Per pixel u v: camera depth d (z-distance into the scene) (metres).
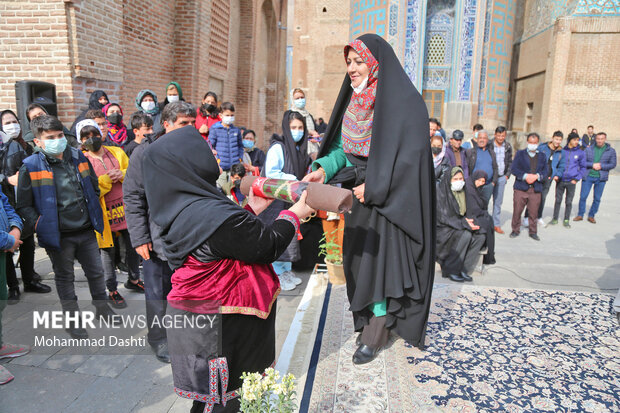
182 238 1.67
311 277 4.32
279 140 4.47
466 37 17.05
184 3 9.12
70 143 4.86
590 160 8.02
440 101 18.34
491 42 17.31
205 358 1.77
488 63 17.39
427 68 18.27
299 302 4.05
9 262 4.01
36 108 4.56
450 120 17.47
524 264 5.27
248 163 6.32
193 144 1.74
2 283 2.98
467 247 4.72
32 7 5.70
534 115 19.80
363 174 2.75
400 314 2.74
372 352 2.83
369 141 2.68
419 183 2.51
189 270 1.73
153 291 3.03
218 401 1.80
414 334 2.77
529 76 20.55
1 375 2.77
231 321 1.77
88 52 6.05
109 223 4.05
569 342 3.16
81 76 5.93
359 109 2.68
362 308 2.67
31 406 2.54
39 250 5.36
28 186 3.06
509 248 6.20
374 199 2.51
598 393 2.55
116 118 5.37
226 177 5.30
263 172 4.42
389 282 2.61
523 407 2.41
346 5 21.34
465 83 17.31
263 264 1.87
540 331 3.33
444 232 4.73
